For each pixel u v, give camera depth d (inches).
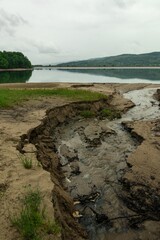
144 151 524.4
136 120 837.2
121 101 1136.2
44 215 270.1
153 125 724.0
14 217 263.6
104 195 392.8
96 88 1443.2
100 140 637.3
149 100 1254.9
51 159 476.1
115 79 2405.3
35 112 727.1
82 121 820.6
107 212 353.4
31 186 323.3
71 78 2514.8
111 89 1481.3
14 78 2407.7
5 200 293.4
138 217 342.0
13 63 4525.1
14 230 249.3
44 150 503.2
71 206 349.4
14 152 420.5
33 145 464.1
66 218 305.0
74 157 526.9
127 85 1679.4
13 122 609.0
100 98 1037.2
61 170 469.7
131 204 368.5
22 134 506.9
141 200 374.0
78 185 420.5
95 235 312.7
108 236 311.6
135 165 467.2
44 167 398.0
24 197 299.1
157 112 987.9
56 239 242.5
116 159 518.3
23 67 4918.8
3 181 332.5
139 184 408.2
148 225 327.6
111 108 1011.9
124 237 309.9
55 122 737.0
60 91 1114.1
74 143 613.9
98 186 417.4
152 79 2432.3
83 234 302.7
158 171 444.5
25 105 828.6
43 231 248.5
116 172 462.9
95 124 783.7
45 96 1004.6
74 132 700.7
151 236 311.1
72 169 475.5
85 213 350.6
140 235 312.7
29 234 238.8
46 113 716.7
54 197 309.3
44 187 322.7
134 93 1451.8
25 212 266.7
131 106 1076.5
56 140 628.1
